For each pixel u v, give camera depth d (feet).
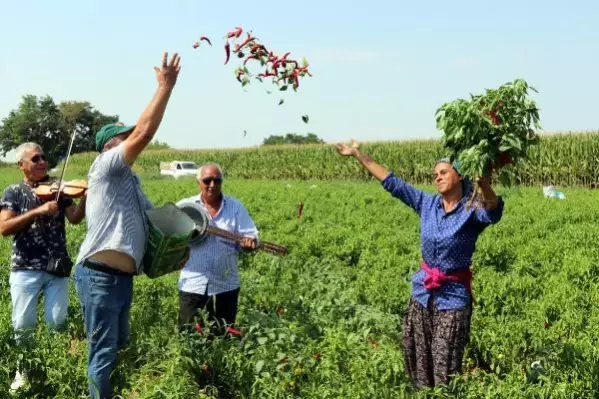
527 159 20.10
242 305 31.14
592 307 29.53
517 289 33.47
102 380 20.22
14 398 20.97
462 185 21.21
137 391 20.45
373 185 126.52
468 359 25.48
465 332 20.92
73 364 22.63
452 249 20.59
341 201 82.28
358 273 40.04
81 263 20.17
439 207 21.30
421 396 19.08
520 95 19.35
